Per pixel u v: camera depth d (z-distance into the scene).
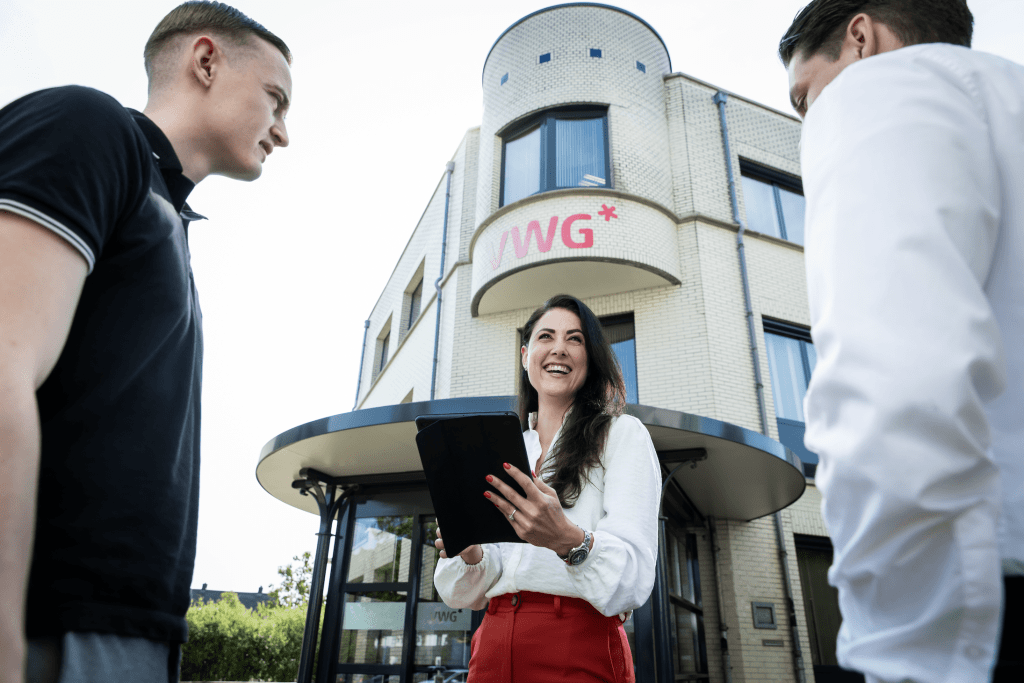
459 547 1.56
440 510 1.55
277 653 21.11
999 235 0.80
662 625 5.39
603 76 10.10
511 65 10.70
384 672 6.39
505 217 9.19
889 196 0.74
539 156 9.85
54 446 0.91
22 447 0.71
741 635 7.58
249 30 1.38
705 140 10.45
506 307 9.64
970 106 0.81
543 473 1.82
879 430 0.65
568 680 1.46
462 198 11.37
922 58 0.86
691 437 5.64
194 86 1.31
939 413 0.63
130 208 0.98
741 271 9.51
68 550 0.88
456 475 1.52
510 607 1.62
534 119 10.20
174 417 1.09
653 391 8.60
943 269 0.69
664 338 8.87
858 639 0.74
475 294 9.35
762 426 8.45
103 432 0.95
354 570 7.04
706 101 10.82
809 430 0.78
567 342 2.06
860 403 0.68
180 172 1.15
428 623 6.47
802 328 9.70
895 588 0.69
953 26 1.04
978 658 0.65
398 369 12.73
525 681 1.49
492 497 1.45
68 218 0.83
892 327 0.68
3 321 0.74
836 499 0.71
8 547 0.68
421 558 6.72
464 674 6.14
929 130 0.77
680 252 9.48
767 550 8.21
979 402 0.64
